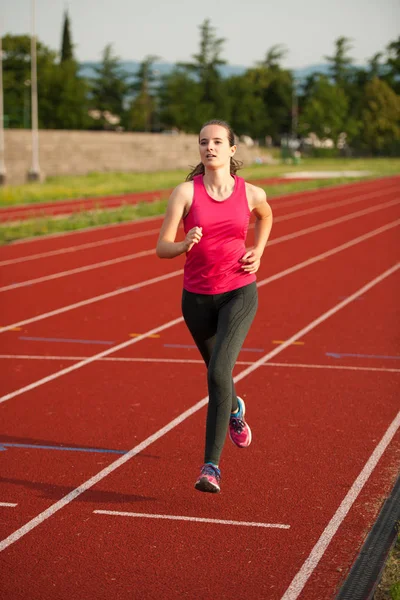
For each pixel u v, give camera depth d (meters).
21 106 74.94
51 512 4.39
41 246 17.67
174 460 5.18
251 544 3.99
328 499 4.54
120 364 7.78
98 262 15.22
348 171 55.03
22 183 39.78
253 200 4.56
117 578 3.67
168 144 55.81
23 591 3.56
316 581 3.63
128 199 31.50
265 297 11.52
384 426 5.82
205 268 4.49
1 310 10.66
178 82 89.69
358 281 12.94
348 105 95.88
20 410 6.28
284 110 98.94
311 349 8.34
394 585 3.47
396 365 7.67
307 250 16.88
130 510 4.41
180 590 3.56
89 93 92.25
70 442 5.53
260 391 6.76
